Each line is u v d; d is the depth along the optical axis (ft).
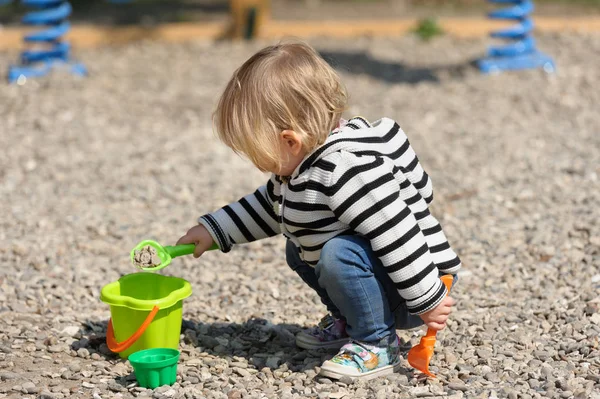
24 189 22.61
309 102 11.44
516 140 26.76
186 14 49.67
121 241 19.24
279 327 14.64
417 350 11.98
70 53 39.14
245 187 23.30
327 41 42.29
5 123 28.22
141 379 12.09
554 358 13.02
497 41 42.06
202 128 28.55
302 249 12.41
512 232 19.16
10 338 14.02
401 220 11.38
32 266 17.57
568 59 37.04
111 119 29.22
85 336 14.19
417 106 31.22
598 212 19.76
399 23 43.96
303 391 12.01
